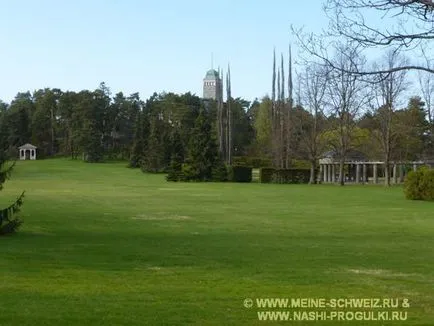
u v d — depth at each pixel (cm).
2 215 1781
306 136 6856
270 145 8700
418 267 1316
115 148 13462
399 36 766
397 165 7450
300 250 1591
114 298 898
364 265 1338
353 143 7006
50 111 13988
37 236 1802
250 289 998
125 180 7056
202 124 7412
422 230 2162
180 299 899
